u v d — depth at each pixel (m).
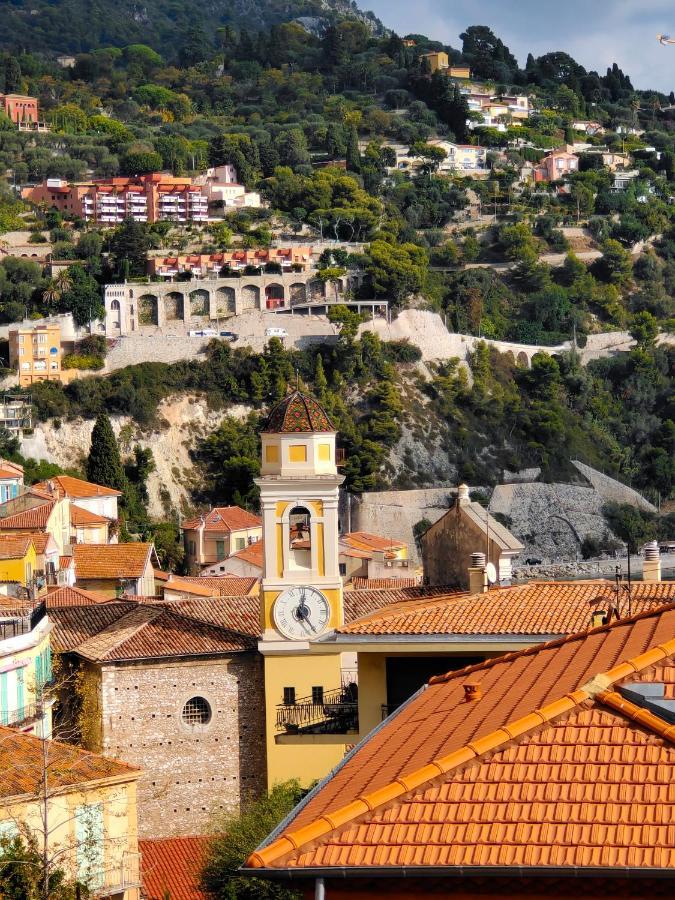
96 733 112.94
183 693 113.50
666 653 40.69
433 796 36.56
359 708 85.88
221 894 82.56
